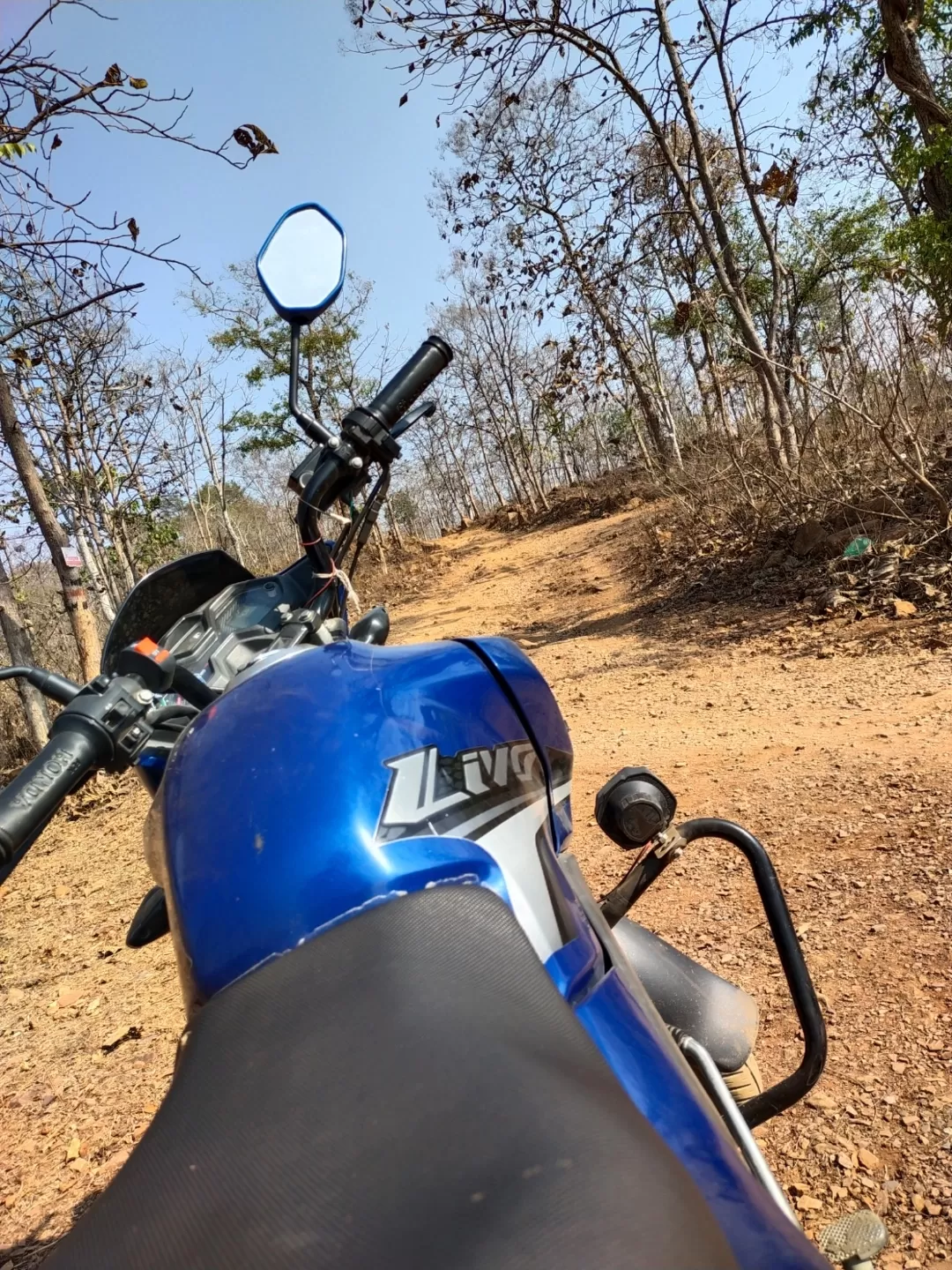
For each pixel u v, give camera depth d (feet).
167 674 5.32
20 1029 14.80
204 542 103.04
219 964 3.73
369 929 3.43
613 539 70.13
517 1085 2.76
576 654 33.50
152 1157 2.90
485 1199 2.41
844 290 39.88
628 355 63.93
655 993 5.74
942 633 22.76
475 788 4.30
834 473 34.53
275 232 6.41
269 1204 2.56
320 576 6.20
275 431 103.60
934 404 33.76
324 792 4.00
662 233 49.19
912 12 34.99
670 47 41.01
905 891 11.01
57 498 52.65
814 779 15.17
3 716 48.55
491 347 122.72
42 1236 9.50
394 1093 2.79
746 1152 4.40
